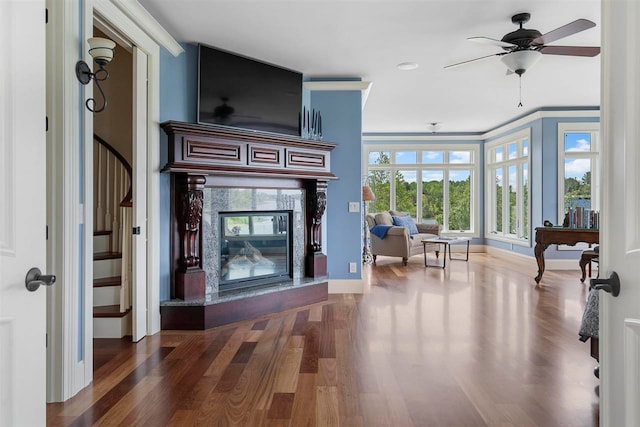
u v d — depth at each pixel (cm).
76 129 232
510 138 813
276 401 225
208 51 396
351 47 407
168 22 351
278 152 428
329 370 268
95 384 246
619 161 115
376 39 387
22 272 118
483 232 941
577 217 551
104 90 427
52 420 204
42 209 126
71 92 228
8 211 113
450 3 319
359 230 505
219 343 321
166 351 303
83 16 241
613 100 118
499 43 340
